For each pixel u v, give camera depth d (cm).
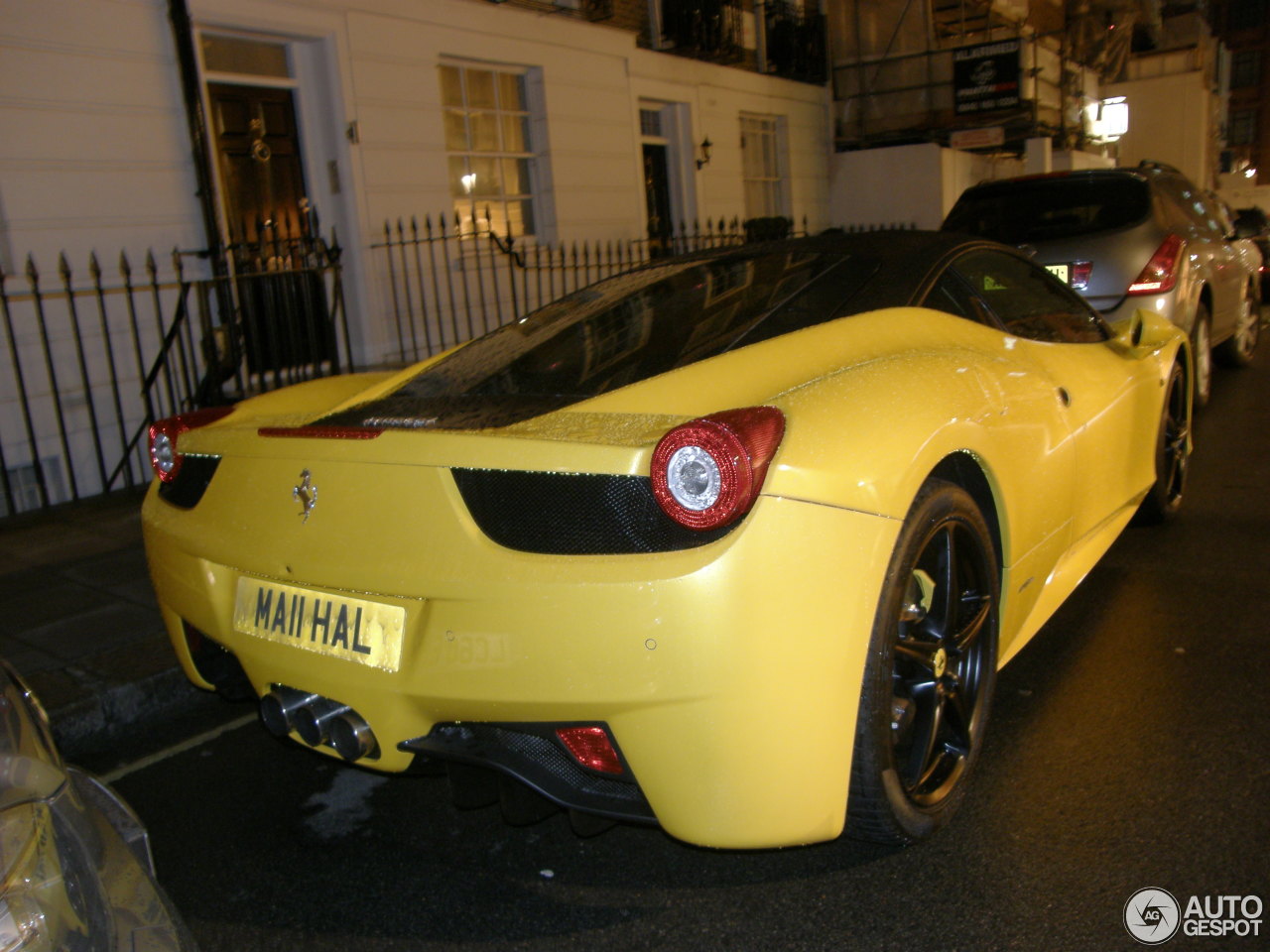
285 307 695
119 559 496
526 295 870
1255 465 564
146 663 366
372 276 829
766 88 1394
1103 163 2150
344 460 224
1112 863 227
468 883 244
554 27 994
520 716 199
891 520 206
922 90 1570
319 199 815
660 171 1236
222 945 224
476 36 911
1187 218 691
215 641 253
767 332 266
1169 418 445
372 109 823
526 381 260
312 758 317
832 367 229
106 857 143
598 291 326
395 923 229
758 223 1280
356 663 217
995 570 261
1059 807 250
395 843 264
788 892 228
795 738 195
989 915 213
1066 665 329
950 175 1545
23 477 632
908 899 221
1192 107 3225
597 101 1061
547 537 200
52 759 143
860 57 1595
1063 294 367
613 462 193
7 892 120
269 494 237
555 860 251
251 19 729
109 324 668
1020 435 267
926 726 236
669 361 255
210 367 646
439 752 213
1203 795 250
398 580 209
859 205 1573
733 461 185
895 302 280
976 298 308
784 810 198
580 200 1043
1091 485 328
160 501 277
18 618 421
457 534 206
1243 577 395
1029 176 692
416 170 862
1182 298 634
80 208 647
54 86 629
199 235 711
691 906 227
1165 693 305
